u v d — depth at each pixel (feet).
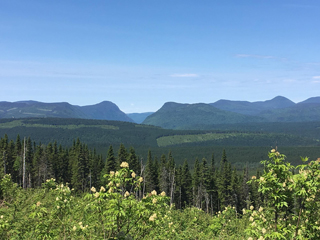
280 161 25.85
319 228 25.39
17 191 66.44
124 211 23.02
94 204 24.26
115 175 23.97
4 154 218.18
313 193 25.58
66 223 28.96
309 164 25.99
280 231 25.79
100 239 25.88
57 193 30.63
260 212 28.43
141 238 25.61
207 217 74.33
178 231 47.73
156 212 24.68
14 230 31.94
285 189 25.88
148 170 213.05
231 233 51.80
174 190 222.07
